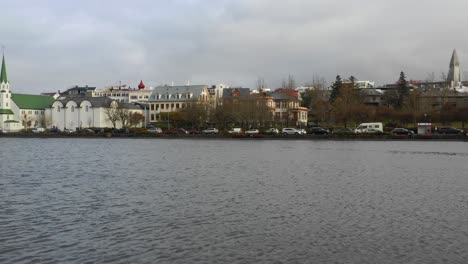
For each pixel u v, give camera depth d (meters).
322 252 24.72
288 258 23.78
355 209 35.00
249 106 177.38
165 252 24.72
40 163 70.56
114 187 45.91
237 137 151.50
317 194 41.38
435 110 174.62
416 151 93.12
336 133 144.00
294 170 59.69
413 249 25.19
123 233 28.30
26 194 42.06
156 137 163.12
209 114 193.00
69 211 34.53
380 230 28.98
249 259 23.64
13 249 25.30
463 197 40.06
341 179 51.16
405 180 50.56
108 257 23.98
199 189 44.28
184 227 29.72
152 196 40.62
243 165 66.00
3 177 54.00
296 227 29.72
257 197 39.88
